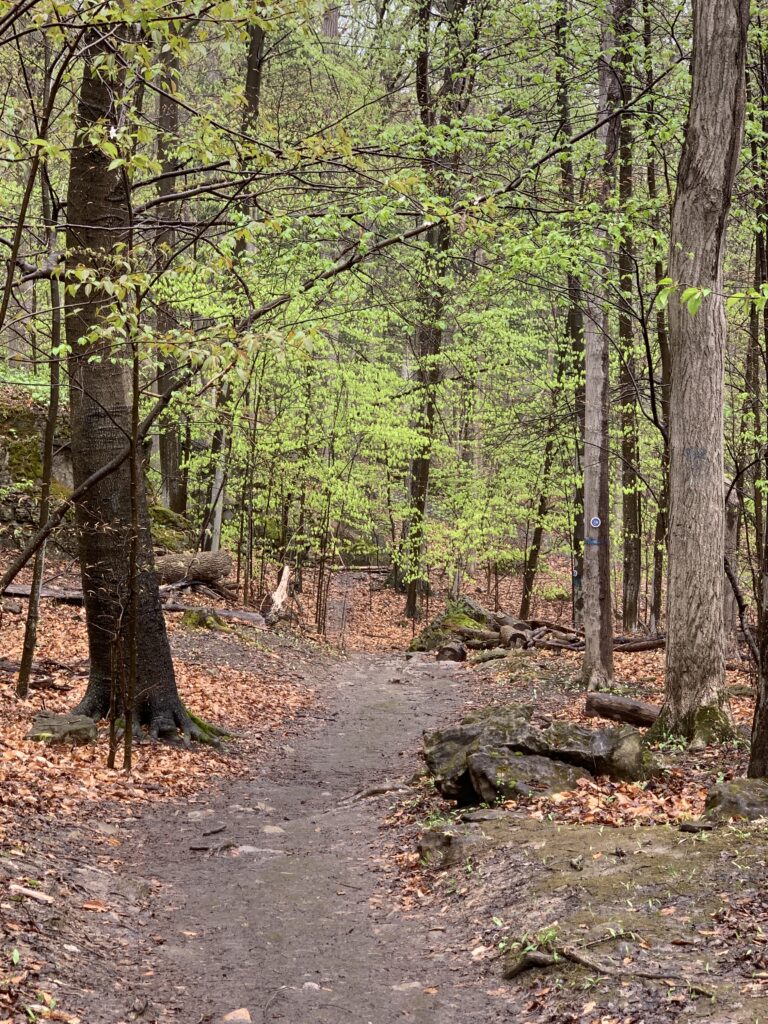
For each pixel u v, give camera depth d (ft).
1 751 28.78
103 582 35.58
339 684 59.21
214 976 16.48
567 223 39.96
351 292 39.37
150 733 36.24
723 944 14.56
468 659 70.33
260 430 70.03
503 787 25.90
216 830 26.76
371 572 117.39
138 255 32.68
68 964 15.30
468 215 30.96
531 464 75.15
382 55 67.87
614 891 17.29
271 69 80.43
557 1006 14.15
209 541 81.41
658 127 39.45
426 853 22.94
